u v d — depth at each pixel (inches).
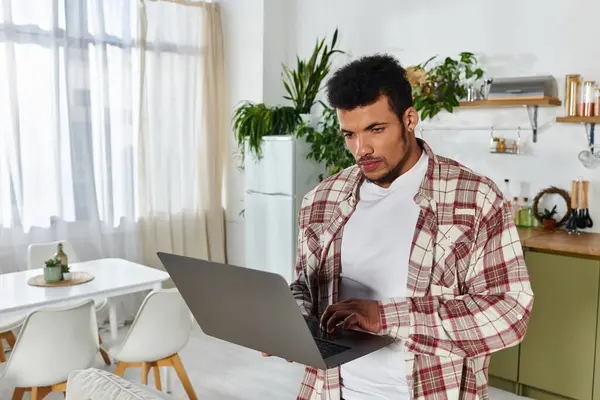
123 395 52.1
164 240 191.5
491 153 153.1
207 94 197.5
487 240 46.1
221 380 136.3
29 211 163.3
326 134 166.7
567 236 131.8
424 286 46.8
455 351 43.6
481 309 43.8
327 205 55.1
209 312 45.6
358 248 51.7
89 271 134.8
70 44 167.5
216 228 203.9
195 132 197.3
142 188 184.9
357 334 45.6
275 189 175.8
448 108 142.4
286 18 197.0
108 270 136.0
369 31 177.3
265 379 137.2
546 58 142.7
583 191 136.3
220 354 153.7
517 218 146.7
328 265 53.6
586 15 136.0
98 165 175.9
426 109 143.7
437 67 149.0
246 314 41.4
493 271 45.7
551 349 123.6
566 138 141.1
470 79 153.6
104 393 53.7
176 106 192.1
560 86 141.0
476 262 46.4
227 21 200.4
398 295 49.1
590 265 117.1
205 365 145.7
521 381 128.3
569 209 140.1
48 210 166.7
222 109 202.4
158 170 189.0
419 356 47.0
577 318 119.6
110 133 177.2
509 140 149.8
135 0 180.4
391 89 44.2
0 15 155.0
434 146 163.3
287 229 173.3
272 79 193.6
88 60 171.5
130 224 183.8
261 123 176.1
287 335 39.4
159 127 188.2
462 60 147.6
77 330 99.3
